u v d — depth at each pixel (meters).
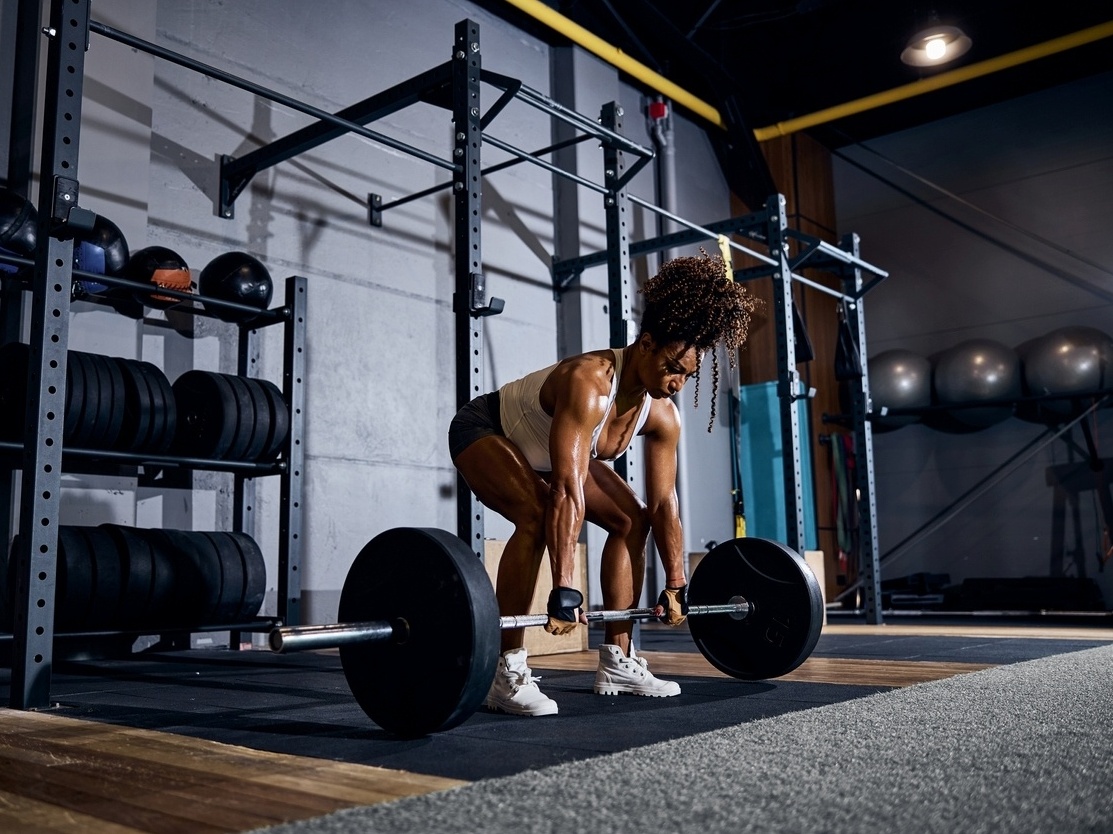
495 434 1.83
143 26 3.55
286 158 3.62
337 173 4.21
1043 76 6.12
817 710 1.62
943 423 6.23
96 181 3.34
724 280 1.72
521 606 1.73
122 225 3.39
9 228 2.75
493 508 1.85
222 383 3.17
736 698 1.89
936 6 5.63
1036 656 2.77
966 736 1.34
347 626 1.34
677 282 1.72
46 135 1.98
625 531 1.98
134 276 3.11
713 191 6.58
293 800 1.04
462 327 2.48
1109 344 5.41
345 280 4.17
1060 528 5.81
